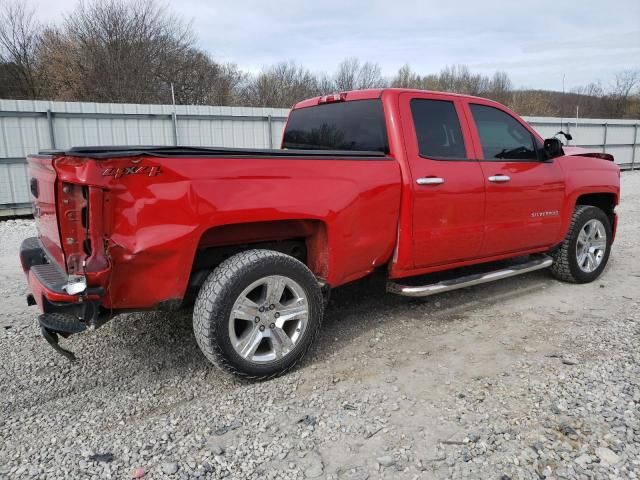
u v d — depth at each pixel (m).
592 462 2.58
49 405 3.22
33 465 2.62
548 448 2.70
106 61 25.91
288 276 3.43
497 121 4.79
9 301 5.23
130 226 2.88
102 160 2.75
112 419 3.05
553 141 5.07
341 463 2.62
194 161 3.04
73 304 2.89
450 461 2.62
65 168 2.81
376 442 2.79
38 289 3.09
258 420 3.02
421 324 4.55
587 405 3.09
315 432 2.89
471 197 4.44
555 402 3.14
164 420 3.03
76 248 2.86
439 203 4.23
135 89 26.38
